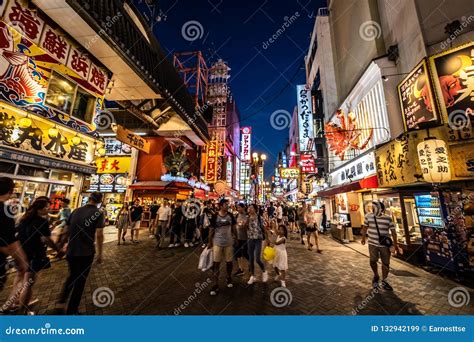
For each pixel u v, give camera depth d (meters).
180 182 14.16
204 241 8.11
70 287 3.10
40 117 5.40
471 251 4.85
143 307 3.47
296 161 31.89
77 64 6.10
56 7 4.84
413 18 8.30
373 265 4.37
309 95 20.11
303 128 19.81
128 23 6.73
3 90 4.57
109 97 8.99
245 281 4.71
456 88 6.14
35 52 5.20
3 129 4.61
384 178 7.28
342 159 13.28
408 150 5.86
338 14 16.25
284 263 4.48
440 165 4.92
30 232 3.25
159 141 15.48
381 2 10.94
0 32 4.40
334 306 3.59
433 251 5.50
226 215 4.49
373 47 11.05
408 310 3.45
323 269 5.61
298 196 24.88
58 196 6.25
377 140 9.74
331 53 17.91
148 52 7.79
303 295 3.99
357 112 11.64
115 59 6.73
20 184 5.26
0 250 2.54
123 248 7.59
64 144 6.09
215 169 21.38
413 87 7.45
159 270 5.30
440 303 3.66
